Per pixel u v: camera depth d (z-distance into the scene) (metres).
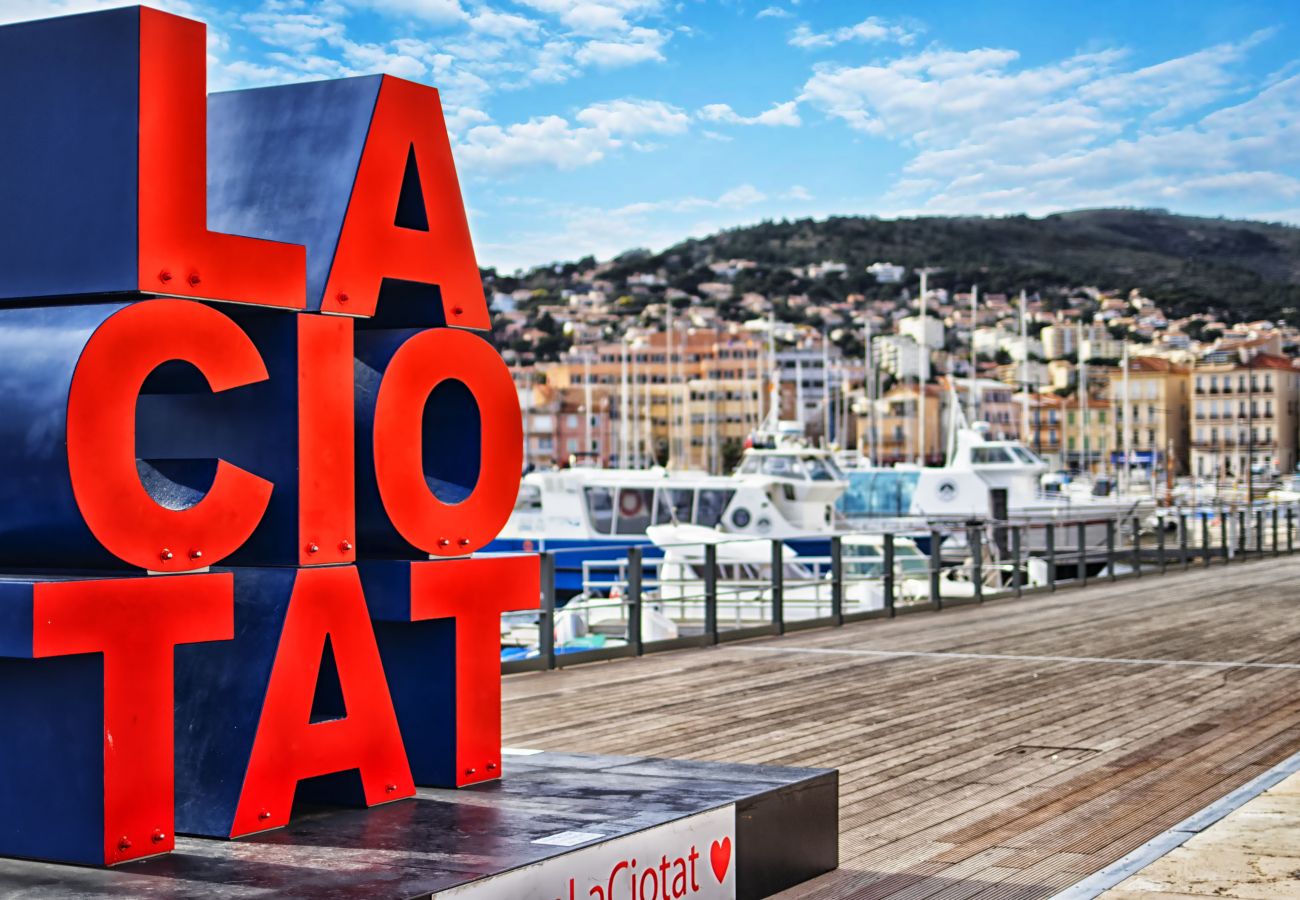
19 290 4.67
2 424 4.36
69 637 4.20
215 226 5.46
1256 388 145.12
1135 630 15.23
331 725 5.06
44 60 4.66
